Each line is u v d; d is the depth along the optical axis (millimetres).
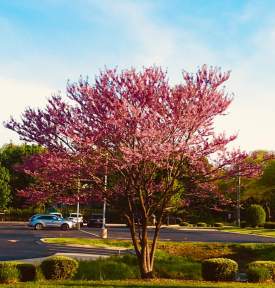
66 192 14203
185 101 13172
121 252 25922
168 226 58281
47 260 14852
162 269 17812
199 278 16703
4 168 64562
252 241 34250
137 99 13180
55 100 13617
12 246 28125
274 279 15031
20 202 67875
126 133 12805
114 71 13656
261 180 58344
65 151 13430
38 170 13758
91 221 54781
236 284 13641
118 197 14422
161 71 13781
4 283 13148
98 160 13312
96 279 15203
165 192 14266
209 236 40000
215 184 15562
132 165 13078
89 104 13312
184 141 13234
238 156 13977
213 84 13602
